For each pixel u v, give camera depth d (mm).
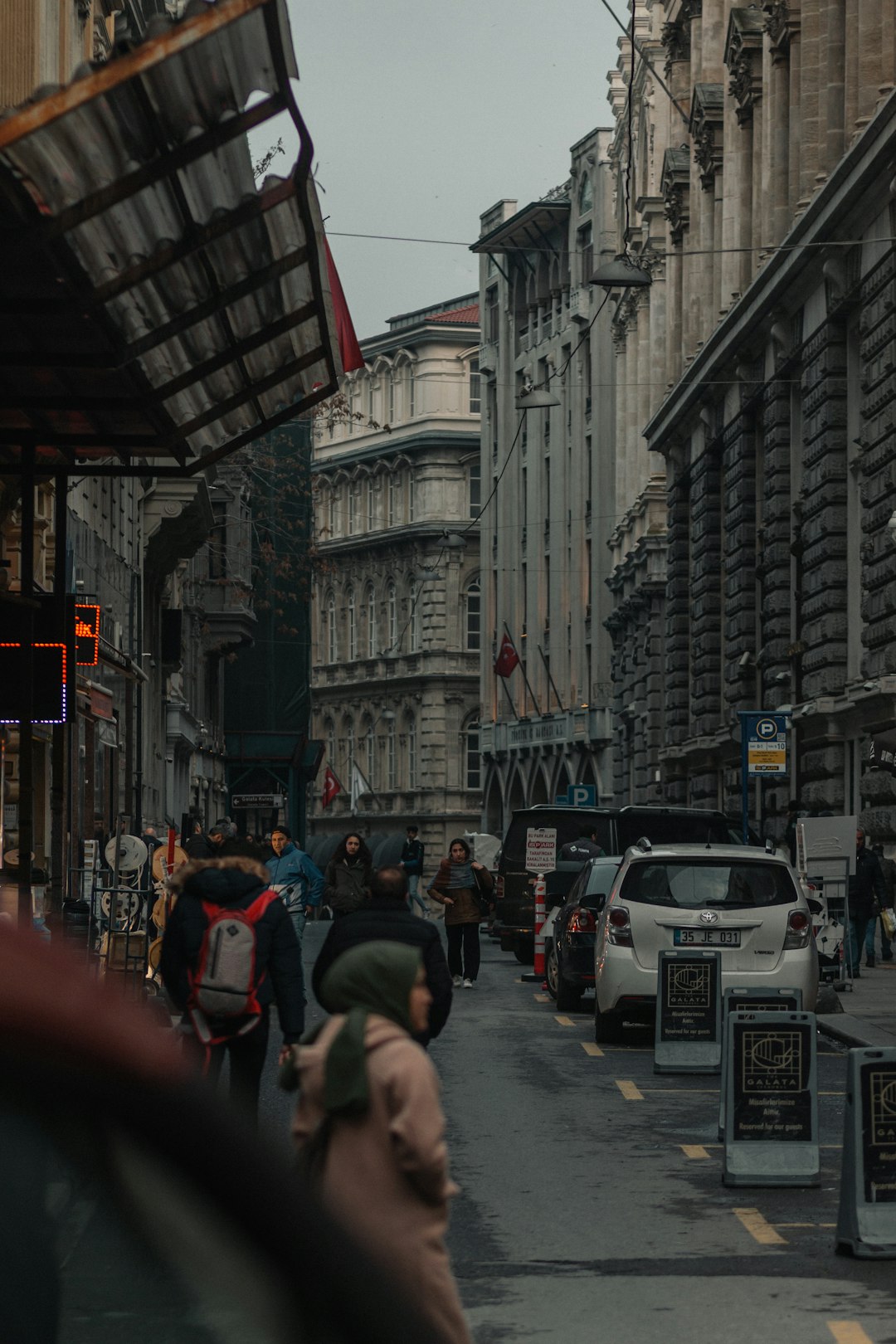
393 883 11406
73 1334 1479
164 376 13164
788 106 46125
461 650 113812
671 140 63594
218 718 78438
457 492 114125
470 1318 8258
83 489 34844
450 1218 10594
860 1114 9648
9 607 15375
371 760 118688
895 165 33344
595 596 85188
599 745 84125
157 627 53500
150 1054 1475
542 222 92375
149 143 9805
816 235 38406
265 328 12750
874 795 34688
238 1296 1490
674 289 61938
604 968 19672
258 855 11117
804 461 41594
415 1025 5641
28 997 1428
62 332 12117
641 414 69875
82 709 32562
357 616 120875
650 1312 8367
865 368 36000
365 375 119750
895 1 36906
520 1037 20953
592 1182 11781
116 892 19484
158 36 8969
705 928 19219
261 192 10695
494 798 99875
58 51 28734
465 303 118750
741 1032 11727
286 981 10812
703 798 55219
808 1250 9766
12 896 13453
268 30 9172
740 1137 11711
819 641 39625
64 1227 1464
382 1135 5398
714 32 56875
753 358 48875
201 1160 1473
